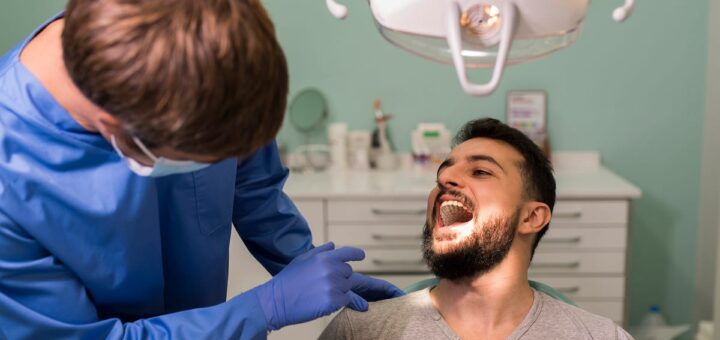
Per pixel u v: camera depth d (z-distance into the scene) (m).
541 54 0.91
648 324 3.02
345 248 1.22
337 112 3.12
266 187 1.43
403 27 0.85
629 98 3.03
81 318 1.06
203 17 0.75
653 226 3.10
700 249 3.07
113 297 1.16
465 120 3.08
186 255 1.27
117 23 0.75
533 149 1.43
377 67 3.06
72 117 1.03
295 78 3.10
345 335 1.37
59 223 1.04
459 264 1.34
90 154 1.05
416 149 3.06
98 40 0.76
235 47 0.75
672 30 2.97
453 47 0.81
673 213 3.08
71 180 1.04
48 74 1.02
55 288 1.04
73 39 0.78
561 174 2.92
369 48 3.05
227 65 0.75
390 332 1.36
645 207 3.10
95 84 0.77
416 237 2.67
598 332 1.34
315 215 2.68
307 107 3.09
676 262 3.11
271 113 0.82
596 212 2.62
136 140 0.82
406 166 3.11
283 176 1.47
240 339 1.08
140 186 1.09
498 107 3.06
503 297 1.36
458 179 1.38
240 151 0.83
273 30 0.83
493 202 1.36
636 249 3.13
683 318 3.15
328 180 2.87
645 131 3.05
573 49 3.00
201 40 0.75
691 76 2.99
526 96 3.03
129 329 1.06
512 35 0.81
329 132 3.08
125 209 1.08
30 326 1.00
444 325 1.35
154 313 1.25
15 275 1.00
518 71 3.03
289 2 3.03
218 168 1.22
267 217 1.44
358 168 3.05
